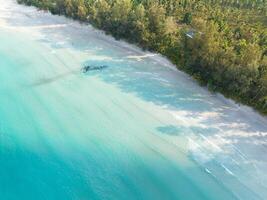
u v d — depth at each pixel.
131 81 59.19
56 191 41.34
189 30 67.31
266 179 41.62
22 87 57.75
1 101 54.50
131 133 48.66
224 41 60.03
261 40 65.06
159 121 50.44
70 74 61.00
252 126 49.22
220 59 54.47
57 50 68.12
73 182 42.38
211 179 41.97
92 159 45.03
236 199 39.72
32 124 50.22
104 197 40.66
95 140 47.72
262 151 45.19
